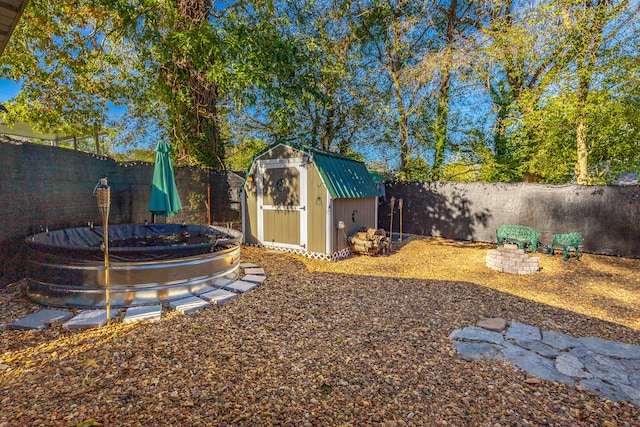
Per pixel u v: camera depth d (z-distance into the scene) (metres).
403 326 3.48
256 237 7.95
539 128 9.46
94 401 2.11
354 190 7.48
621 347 3.04
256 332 3.25
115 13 7.18
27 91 8.14
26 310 3.59
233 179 10.04
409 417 2.07
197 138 9.70
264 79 8.38
